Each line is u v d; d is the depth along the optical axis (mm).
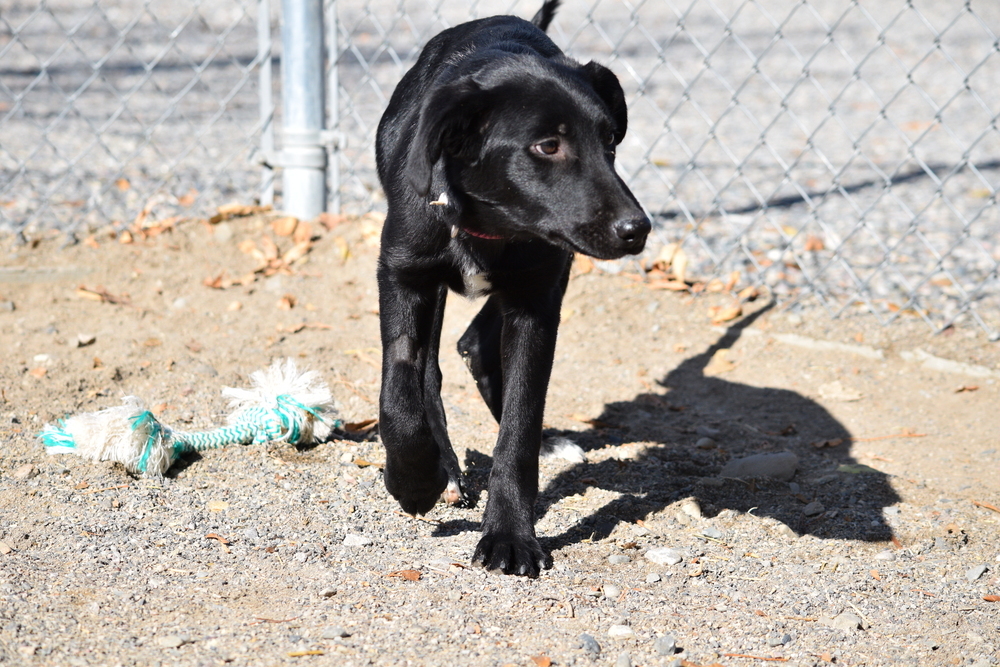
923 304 5688
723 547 3334
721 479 3830
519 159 2941
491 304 4129
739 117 12055
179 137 9883
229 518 3293
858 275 6266
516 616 2723
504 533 3098
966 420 4438
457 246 3184
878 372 4973
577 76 3125
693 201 8148
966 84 5188
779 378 4977
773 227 7363
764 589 3016
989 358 4930
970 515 3564
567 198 2914
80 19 17234
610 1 21703
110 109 11133
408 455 3197
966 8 5023
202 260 5801
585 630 2678
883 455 4152
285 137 6156
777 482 3820
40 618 2566
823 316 5512
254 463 3721
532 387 3252
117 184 7648
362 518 3383
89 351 4770
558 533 3373
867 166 9648
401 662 2445
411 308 3312
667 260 6008
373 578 2910
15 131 9680
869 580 3094
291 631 2570
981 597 2992
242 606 2709
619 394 4805
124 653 2428
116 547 3025
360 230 6070
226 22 17703
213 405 4297
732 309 5539
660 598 2908
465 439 4184
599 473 3900
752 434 4398
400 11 6555
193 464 3684
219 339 5016
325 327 5234
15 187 7355
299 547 3107
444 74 3289
